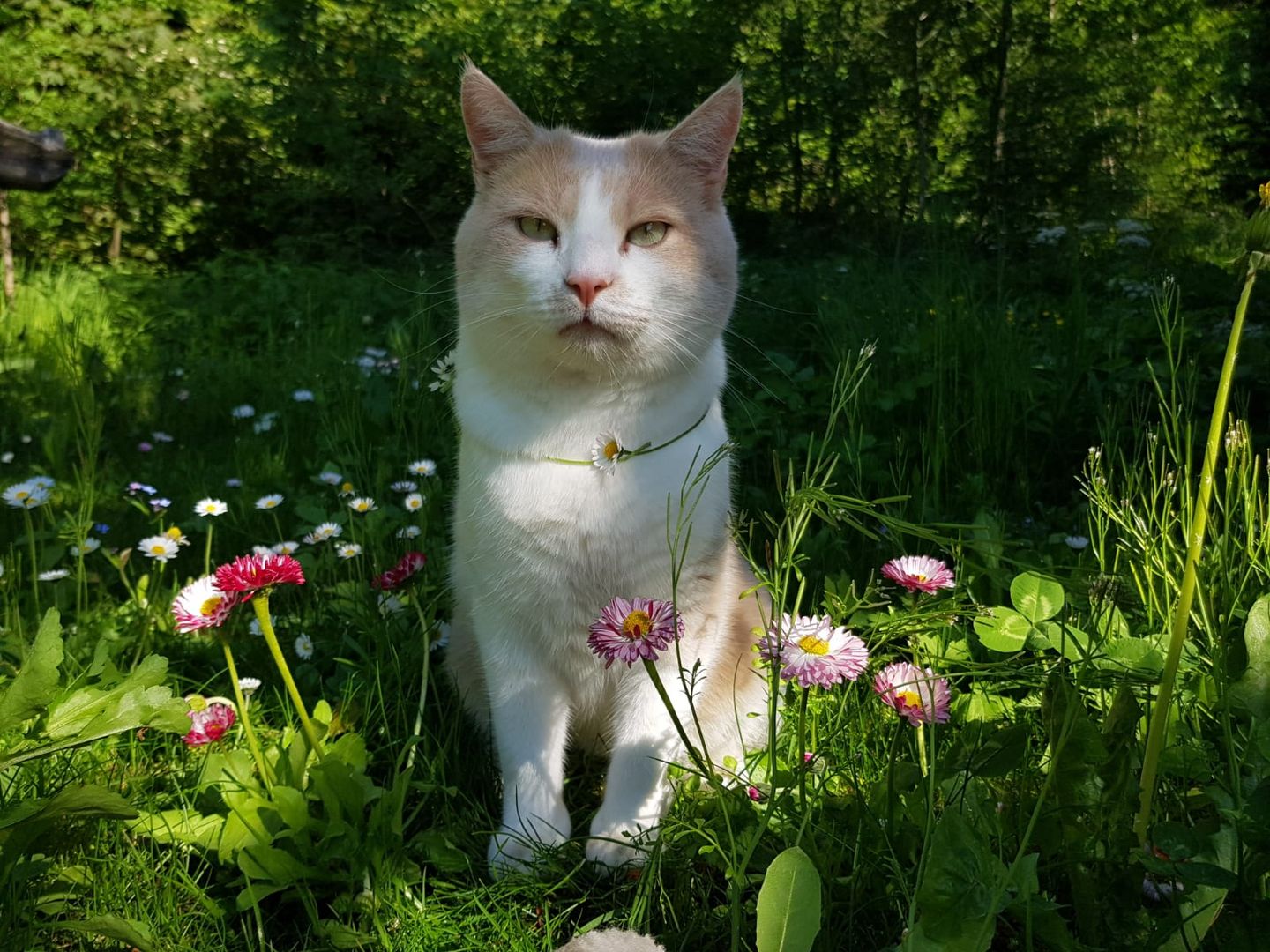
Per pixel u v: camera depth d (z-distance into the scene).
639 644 0.34
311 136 2.04
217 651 0.57
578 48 2.02
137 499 0.77
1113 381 0.85
